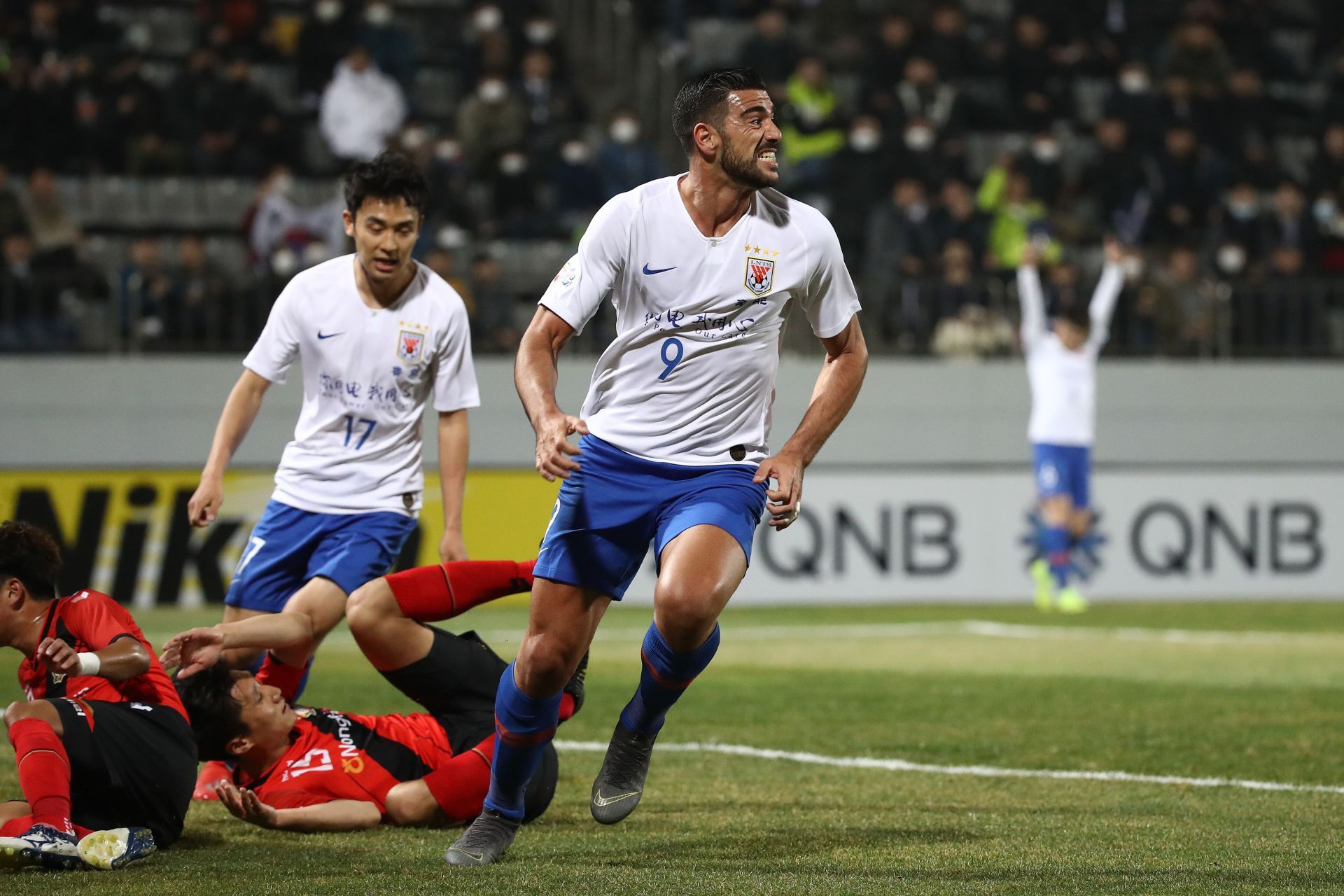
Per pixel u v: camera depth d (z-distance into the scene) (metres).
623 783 14.55
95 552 45.41
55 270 49.41
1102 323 45.69
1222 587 51.34
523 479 48.59
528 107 59.69
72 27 59.38
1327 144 62.00
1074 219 57.44
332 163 58.41
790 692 27.92
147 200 56.88
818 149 56.59
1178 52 63.47
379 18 61.03
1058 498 45.72
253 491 46.66
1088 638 38.56
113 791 13.76
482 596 15.99
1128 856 13.87
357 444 18.27
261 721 15.41
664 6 66.81
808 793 17.77
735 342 13.80
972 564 50.47
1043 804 16.92
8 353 47.59
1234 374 54.28
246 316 48.91
